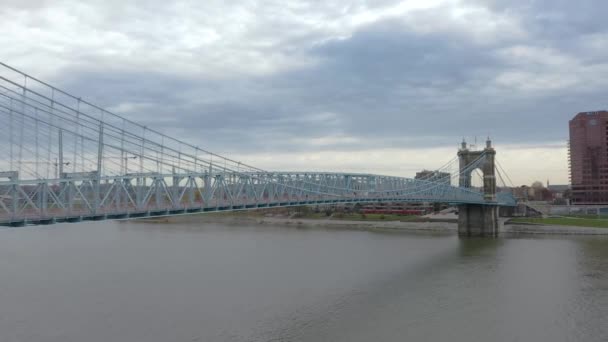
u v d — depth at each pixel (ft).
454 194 406.00
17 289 197.47
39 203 128.77
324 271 240.94
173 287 202.49
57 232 419.54
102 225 508.94
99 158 151.43
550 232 423.64
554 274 236.84
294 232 443.73
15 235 390.21
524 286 212.23
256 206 197.36
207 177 176.86
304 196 237.04
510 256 295.07
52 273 228.63
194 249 313.73
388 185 327.47
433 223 497.87
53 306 173.88
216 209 179.01
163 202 173.88
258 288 202.80
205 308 173.06
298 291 199.00
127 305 175.52
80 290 196.13
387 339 147.02
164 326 153.89
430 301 187.62
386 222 521.24
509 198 548.31
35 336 144.87
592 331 155.12
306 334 150.00
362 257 288.51
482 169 462.60
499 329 156.87
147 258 273.95
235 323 157.99
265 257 282.77
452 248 332.60
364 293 198.08
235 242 355.15
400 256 293.43
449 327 158.30
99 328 151.74
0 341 140.87
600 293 199.62
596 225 446.19
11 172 128.88
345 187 276.62
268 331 151.43
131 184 155.12
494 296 196.03
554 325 160.66
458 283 217.97
